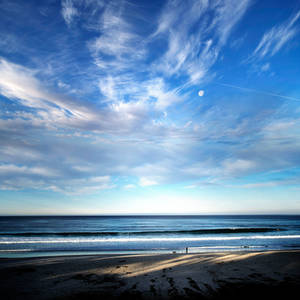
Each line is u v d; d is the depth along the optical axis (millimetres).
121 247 17359
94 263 9414
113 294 5375
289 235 27922
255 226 51875
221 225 57375
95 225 57562
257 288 5688
